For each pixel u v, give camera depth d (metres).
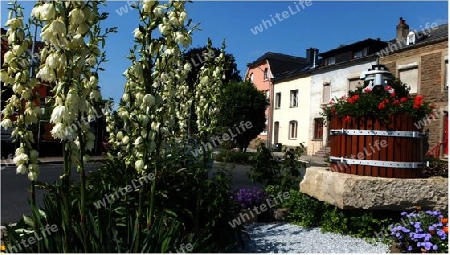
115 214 3.97
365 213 5.05
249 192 6.16
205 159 4.55
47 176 11.44
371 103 5.17
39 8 2.29
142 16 2.90
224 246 4.31
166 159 4.30
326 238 4.88
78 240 3.02
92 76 2.55
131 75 3.06
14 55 2.78
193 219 4.20
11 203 7.44
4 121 2.94
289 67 35.25
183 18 3.00
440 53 18.66
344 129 5.46
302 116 29.00
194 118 5.90
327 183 5.29
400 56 20.88
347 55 25.14
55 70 2.34
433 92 18.86
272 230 5.27
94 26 2.54
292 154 6.65
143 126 3.03
